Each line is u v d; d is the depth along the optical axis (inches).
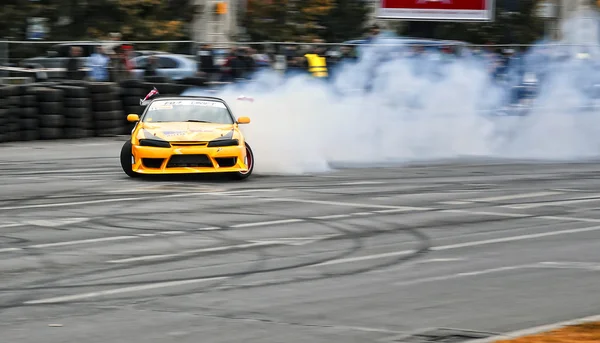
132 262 483.2
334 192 747.4
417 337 335.9
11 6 1945.1
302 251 514.6
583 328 330.0
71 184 780.6
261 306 388.8
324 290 419.5
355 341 331.6
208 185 777.6
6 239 546.9
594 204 697.6
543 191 767.7
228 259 491.8
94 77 1247.5
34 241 539.8
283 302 395.5
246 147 821.2
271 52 1312.7
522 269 463.8
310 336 339.3
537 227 596.1
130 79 1247.5
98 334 343.9
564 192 762.8
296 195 727.7
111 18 1982.0
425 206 681.6
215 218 620.4
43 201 690.8
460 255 503.8
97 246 525.3
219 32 2050.9
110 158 972.6
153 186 768.9
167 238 550.6
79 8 1963.6
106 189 751.7
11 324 359.9
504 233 574.2
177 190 746.8
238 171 800.3
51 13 1959.9
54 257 494.9
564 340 311.1
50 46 1244.5
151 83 1214.9
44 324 359.6
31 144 1100.5
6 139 1109.1
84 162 936.9
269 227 589.6
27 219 615.8
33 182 793.6
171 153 779.4
